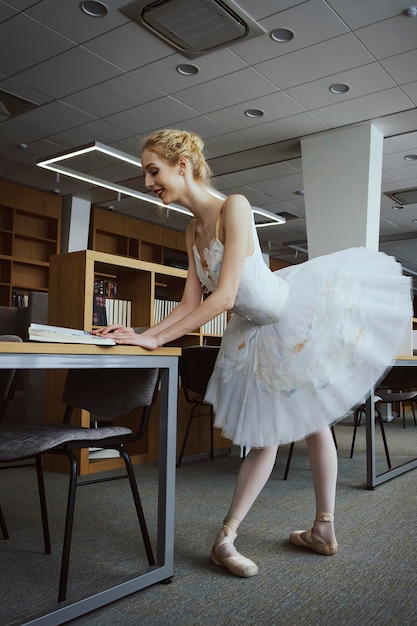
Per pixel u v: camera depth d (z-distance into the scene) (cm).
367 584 186
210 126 711
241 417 201
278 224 1176
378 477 346
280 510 280
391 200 1019
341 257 225
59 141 778
